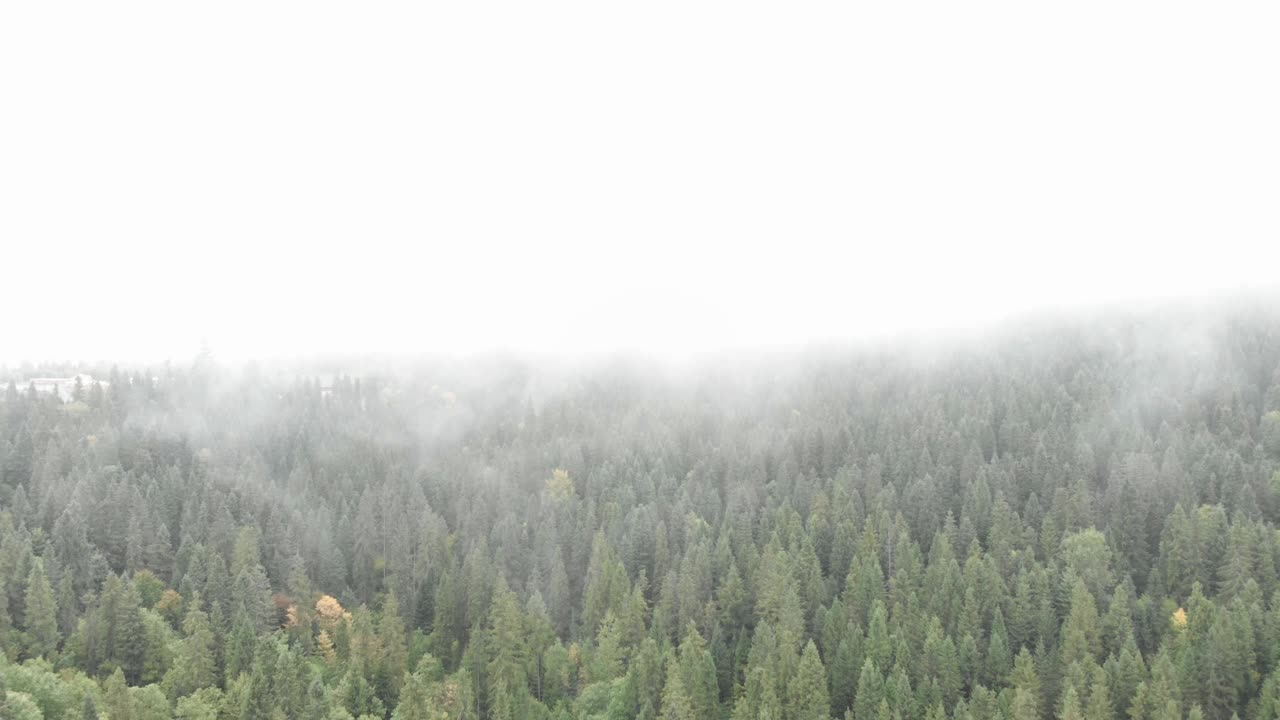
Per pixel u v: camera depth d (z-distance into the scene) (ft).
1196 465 513.04
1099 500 508.12
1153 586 427.33
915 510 530.27
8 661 383.86
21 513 511.40
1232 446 553.23
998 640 380.37
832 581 467.93
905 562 462.60
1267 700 331.36
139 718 338.95
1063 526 490.08
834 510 524.52
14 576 427.33
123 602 403.34
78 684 356.79
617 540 553.23
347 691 395.96
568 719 401.29
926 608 419.95
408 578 535.19
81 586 461.37
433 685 409.90
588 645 456.86
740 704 365.20
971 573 428.15
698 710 381.60
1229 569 410.72
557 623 505.66
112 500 518.37
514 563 555.28
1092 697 339.98
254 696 342.64
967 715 338.34
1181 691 343.46
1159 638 393.70
